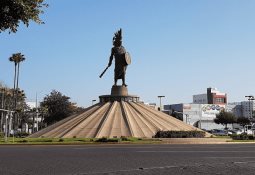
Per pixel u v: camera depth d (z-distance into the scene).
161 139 41.44
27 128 122.38
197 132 45.88
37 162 17.09
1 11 9.42
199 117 152.12
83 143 37.81
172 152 24.45
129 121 49.16
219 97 187.88
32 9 9.91
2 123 92.81
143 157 20.17
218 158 19.59
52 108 107.81
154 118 52.44
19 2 9.38
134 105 54.59
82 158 19.41
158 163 16.78
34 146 34.66
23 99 107.88
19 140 42.72
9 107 92.38
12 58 80.75
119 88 56.03
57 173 13.12
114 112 51.62
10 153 23.36
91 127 48.16
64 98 108.94
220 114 121.56
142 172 13.24
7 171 13.72
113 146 33.81
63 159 18.77
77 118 51.56
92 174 12.67
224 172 13.29
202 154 22.59
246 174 12.79
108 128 47.62
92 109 53.72
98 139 40.59
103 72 58.16
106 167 15.05
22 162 17.09
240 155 21.88
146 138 43.09
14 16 9.72
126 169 14.34
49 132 49.03
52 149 28.61
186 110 150.38
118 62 56.47
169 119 54.25
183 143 40.78
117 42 57.53
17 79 82.81
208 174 12.77
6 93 98.31
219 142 43.75
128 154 22.52
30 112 112.06
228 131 96.31
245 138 56.00
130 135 46.41
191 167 14.78
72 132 47.34
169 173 12.99
